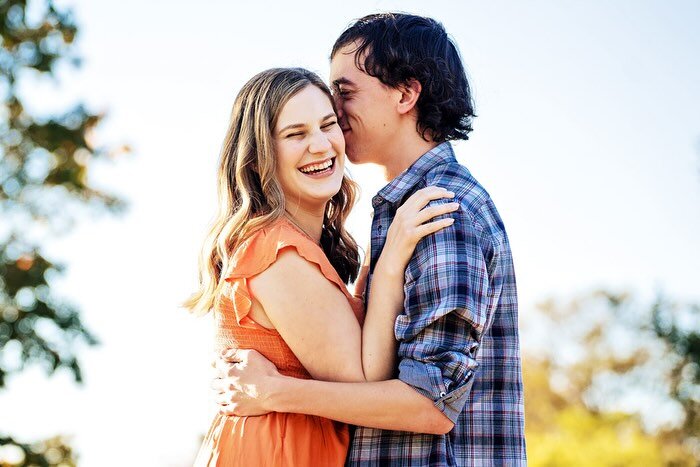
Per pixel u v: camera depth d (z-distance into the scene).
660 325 18.39
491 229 2.71
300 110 2.86
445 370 2.54
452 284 2.56
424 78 2.92
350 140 3.02
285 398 2.65
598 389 26.34
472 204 2.72
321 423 2.71
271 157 2.87
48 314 6.71
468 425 2.70
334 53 3.06
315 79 2.92
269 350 2.77
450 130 2.97
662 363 19.27
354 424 2.61
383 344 2.64
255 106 2.90
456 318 2.57
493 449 2.70
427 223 2.64
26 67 7.25
